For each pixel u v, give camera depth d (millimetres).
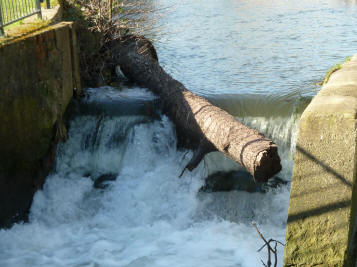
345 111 3758
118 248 6227
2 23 6539
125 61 9078
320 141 3814
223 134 6062
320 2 22672
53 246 6340
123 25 9656
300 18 18234
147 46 9469
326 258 4051
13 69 6141
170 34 15281
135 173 7520
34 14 7859
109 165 7695
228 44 13859
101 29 9203
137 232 6664
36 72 6656
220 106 7941
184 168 6773
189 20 18062
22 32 6840
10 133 6207
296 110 7516
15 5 8195
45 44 6848
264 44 13750
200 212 6992
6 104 6066
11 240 6219
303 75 10180
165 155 7598
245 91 8789
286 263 4223
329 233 3982
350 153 3732
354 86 4535
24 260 5879
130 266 5645
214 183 7180
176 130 7566
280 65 11250
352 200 3883
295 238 4125
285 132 7359
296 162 3947
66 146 7578
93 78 8914
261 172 5199
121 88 8742
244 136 5746
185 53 12797
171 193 7230
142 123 7719
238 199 7066
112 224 6977
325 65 11070
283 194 6973
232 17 18781
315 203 3967
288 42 13930
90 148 7746
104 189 7418
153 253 5965
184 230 6633
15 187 6453
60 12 8789
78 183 7441
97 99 8125
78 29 8656
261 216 6891
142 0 11633
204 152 6570
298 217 4062
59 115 7324
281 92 8500
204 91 8953
